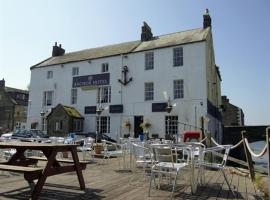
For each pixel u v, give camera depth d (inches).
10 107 1572.3
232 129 1088.2
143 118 904.9
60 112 991.0
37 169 183.5
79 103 1051.3
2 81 1630.2
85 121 1024.9
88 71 1051.3
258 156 232.2
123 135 928.3
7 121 1562.5
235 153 820.0
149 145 243.3
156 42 975.6
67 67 1108.5
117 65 986.1
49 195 202.5
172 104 855.7
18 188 222.2
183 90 852.0
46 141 402.6
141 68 936.9
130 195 205.5
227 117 1528.1
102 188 229.0
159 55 909.2
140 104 917.8
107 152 401.7
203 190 228.2
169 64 886.4
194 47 851.4
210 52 963.3
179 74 863.1
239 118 1515.7
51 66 1151.0
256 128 1021.8
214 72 1065.5
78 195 203.9
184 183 255.6
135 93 934.4
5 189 218.5
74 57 1152.2
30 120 1165.1
